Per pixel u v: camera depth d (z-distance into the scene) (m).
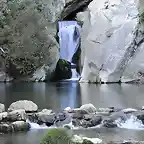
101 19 27.06
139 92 18.73
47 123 10.23
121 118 10.37
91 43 27.09
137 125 10.13
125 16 26.72
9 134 9.23
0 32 26.69
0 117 10.11
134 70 25.92
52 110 12.04
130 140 8.19
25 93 18.52
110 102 14.73
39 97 16.66
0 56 27.14
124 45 26.19
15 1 27.48
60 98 16.25
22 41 26.84
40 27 27.42
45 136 5.30
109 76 26.16
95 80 26.70
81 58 28.66
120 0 27.17
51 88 21.53
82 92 19.00
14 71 27.53
